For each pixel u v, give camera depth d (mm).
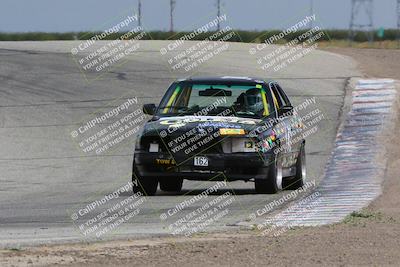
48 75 72500
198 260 19656
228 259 19766
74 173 42125
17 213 28812
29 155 47531
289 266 19000
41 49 87375
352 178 37688
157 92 67750
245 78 35469
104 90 67625
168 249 21125
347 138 51719
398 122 56594
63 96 65125
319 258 19891
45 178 40312
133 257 20047
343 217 27047
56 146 50344
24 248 21328
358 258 19891
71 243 22250
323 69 80438
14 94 65125
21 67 75625
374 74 78562
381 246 21422
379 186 34719
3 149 48906
